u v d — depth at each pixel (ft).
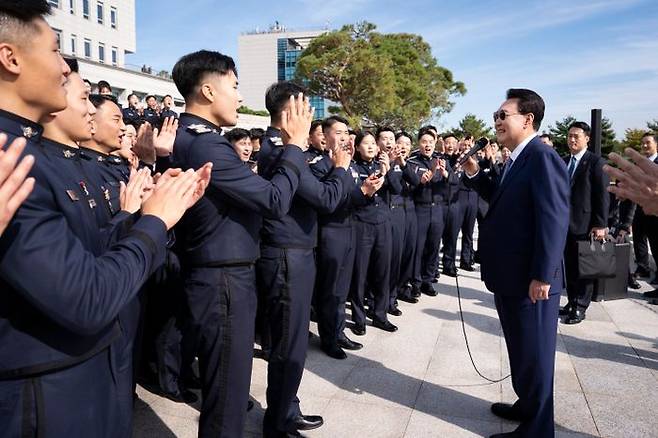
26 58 3.71
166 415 9.52
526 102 8.50
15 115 3.85
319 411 9.62
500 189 8.75
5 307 3.61
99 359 4.23
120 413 4.65
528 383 8.33
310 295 8.67
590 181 14.85
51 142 5.02
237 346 6.72
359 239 13.65
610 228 22.22
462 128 126.21
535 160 8.20
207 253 6.62
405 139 16.56
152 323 10.12
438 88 125.80
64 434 3.82
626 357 12.61
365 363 12.01
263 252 8.48
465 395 10.39
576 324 15.26
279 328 8.34
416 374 11.41
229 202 6.59
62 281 3.35
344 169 8.69
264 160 8.39
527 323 8.28
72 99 5.54
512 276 8.36
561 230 7.77
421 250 17.79
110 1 105.70
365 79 89.40
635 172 4.61
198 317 6.70
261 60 252.62
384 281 14.40
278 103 8.74
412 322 15.26
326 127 11.68
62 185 4.08
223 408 6.72
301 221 8.51
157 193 4.44
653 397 10.39
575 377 11.39
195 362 12.18
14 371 3.63
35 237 3.37
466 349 13.03
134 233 4.16
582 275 14.35
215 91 6.88
